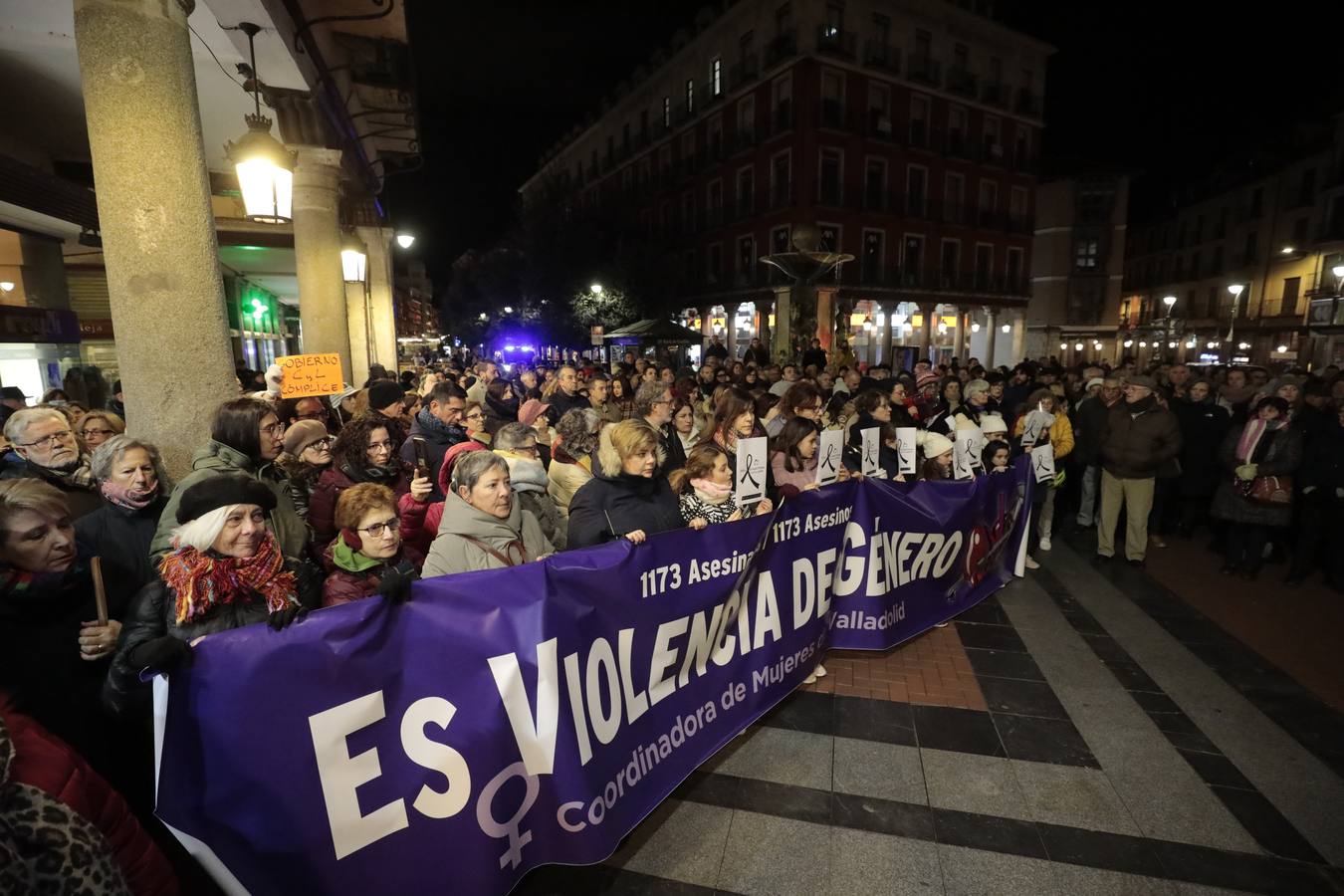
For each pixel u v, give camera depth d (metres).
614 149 41.47
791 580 3.48
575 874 2.54
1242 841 2.72
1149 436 5.80
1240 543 5.76
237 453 2.75
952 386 6.52
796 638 3.57
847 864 2.59
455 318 48.28
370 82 7.55
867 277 29.11
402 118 9.60
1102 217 39.50
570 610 2.34
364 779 1.91
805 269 13.61
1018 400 8.66
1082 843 2.71
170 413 3.06
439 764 2.03
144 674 1.64
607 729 2.47
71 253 9.41
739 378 10.21
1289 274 35.38
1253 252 38.03
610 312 30.56
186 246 3.04
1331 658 4.26
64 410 4.31
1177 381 7.93
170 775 1.65
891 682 3.97
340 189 8.12
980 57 31.56
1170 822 2.82
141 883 1.55
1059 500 7.54
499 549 2.74
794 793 2.99
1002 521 5.17
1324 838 2.73
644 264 30.02
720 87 31.52
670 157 35.81
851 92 27.78
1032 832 2.77
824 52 26.52
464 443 3.76
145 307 2.98
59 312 7.73
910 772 3.14
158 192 2.95
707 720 3.02
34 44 4.32
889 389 8.34
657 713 2.74
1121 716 3.62
